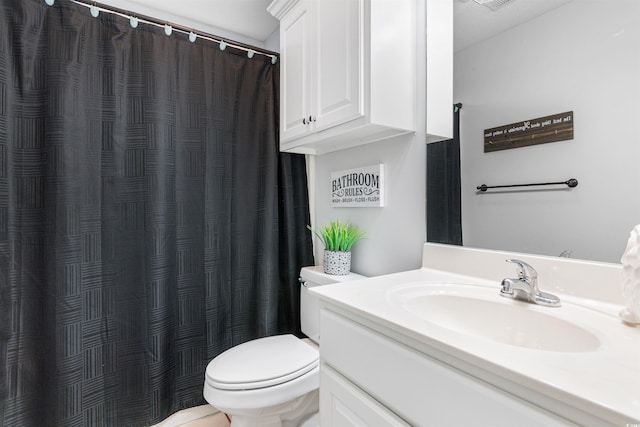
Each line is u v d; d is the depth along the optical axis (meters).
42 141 1.26
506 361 0.48
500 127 0.96
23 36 1.23
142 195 1.44
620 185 0.73
